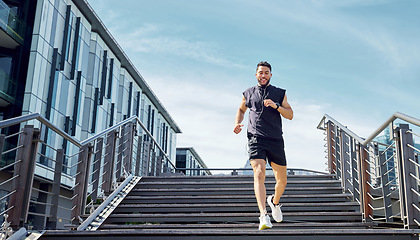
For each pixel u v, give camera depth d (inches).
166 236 157.6
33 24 885.2
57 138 909.2
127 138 344.2
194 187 291.9
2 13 811.4
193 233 157.1
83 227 210.7
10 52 859.4
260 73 174.6
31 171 168.4
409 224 169.0
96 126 1122.0
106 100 1209.4
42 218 829.8
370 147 233.3
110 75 1235.2
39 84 870.4
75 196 212.2
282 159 169.8
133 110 1469.0
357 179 245.8
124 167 316.8
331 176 304.8
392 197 338.6
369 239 153.3
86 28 1080.2
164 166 529.7
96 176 255.1
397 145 181.2
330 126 328.2
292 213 229.1
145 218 232.4
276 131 168.9
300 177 306.0
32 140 170.9
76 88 1013.2
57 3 951.6
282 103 173.2
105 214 234.4
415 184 174.4
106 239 157.9
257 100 173.3
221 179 306.3
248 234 155.7
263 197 158.6
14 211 160.9
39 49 876.6
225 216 231.8
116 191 270.1
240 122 184.4
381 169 203.8
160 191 277.7
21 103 837.8
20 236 154.9
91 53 1127.0
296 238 154.3
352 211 243.9
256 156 165.8
